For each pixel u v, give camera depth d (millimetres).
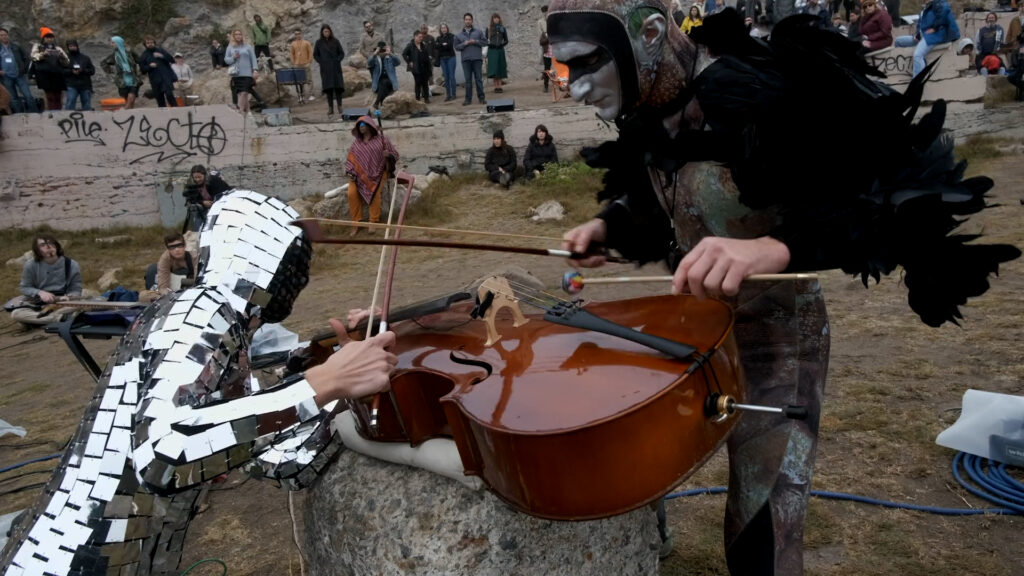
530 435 1610
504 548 2043
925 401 4188
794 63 1917
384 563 2090
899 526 3152
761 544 2176
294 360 2461
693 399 1729
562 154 14383
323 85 15461
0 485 4543
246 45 15492
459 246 2033
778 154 1892
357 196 11328
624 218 2469
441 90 19141
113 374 1962
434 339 2266
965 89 13727
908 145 1845
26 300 9180
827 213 1825
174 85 16844
